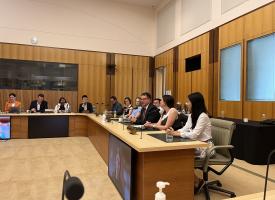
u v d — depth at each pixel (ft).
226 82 18.25
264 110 14.78
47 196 8.73
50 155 14.62
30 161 13.26
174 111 10.49
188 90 22.91
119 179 8.93
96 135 16.31
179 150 7.50
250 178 10.78
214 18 19.52
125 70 29.35
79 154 14.97
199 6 21.43
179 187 7.50
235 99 17.34
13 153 14.98
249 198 4.07
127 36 29.40
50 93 26.35
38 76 25.88
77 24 27.30
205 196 8.67
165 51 27.55
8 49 24.79
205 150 8.29
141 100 14.98
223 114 18.26
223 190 8.77
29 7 25.46
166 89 27.25
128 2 29.09
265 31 14.88
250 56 16.16
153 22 30.35
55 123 20.72
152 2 28.81
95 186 9.68
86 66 27.68
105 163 12.97
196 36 21.81
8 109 21.29
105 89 28.48
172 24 26.05
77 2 27.25
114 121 13.92
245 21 16.44
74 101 27.27
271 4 14.53
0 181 10.21
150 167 7.18
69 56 26.99
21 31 25.18
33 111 21.56
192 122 9.07
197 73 21.56
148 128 10.68
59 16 26.58
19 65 25.17
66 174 2.87
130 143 7.52
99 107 28.14
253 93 15.85
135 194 7.70
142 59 30.07
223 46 18.42
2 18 24.59
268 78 14.76
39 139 19.76
